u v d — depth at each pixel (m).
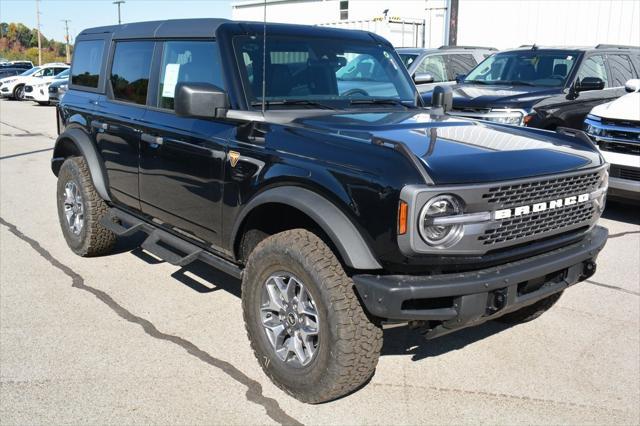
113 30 5.37
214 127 3.96
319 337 3.21
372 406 3.42
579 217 3.54
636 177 6.78
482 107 8.08
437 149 3.24
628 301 4.93
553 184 3.29
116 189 5.12
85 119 5.43
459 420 3.30
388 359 3.96
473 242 3.01
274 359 3.50
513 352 4.07
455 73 11.65
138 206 4.88
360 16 20.55
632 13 13.21
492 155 3.24
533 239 3.29
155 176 4.52
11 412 3.30
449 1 15.66
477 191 2.97
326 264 3.16
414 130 3.65
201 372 3.75
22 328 4.30
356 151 3.16
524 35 14.70
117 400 3.43
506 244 3.15
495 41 15.18
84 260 5.74
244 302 3.63
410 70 10.95
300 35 4.33
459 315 3.04
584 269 3.61
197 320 4.48
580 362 3.95
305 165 3.29
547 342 4.22
